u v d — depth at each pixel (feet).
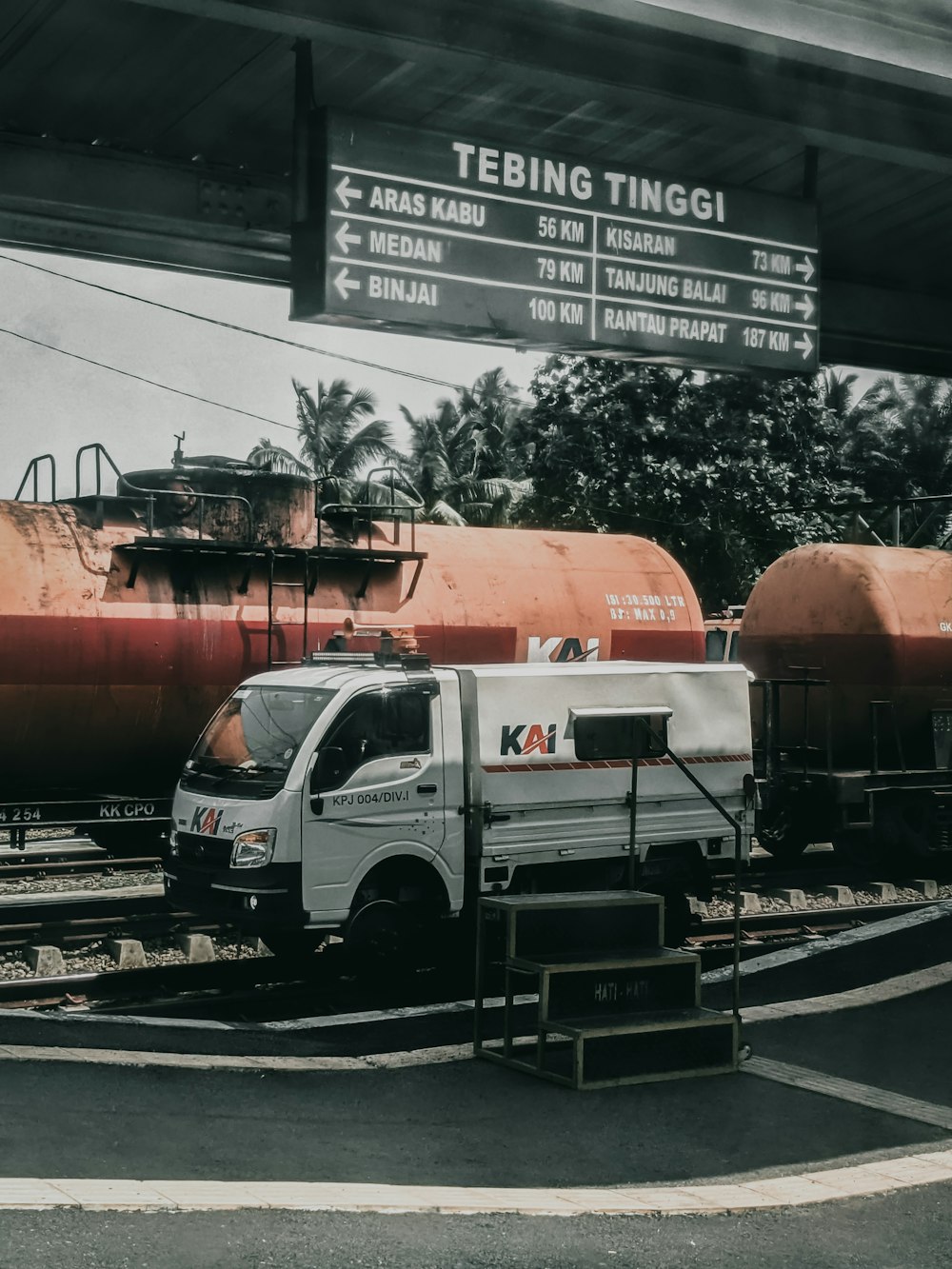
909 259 48.11
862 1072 30.42
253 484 48.34
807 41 31.45
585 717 40.55
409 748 38.14
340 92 35.32
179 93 35.06
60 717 44.24
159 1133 25.02
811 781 58.23
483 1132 26.05
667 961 30.91
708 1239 20.89
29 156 37.47
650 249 34.35
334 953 41.45
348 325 31.73
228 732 39.01
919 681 59.11
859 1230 21.44
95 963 40.32
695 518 106.63
